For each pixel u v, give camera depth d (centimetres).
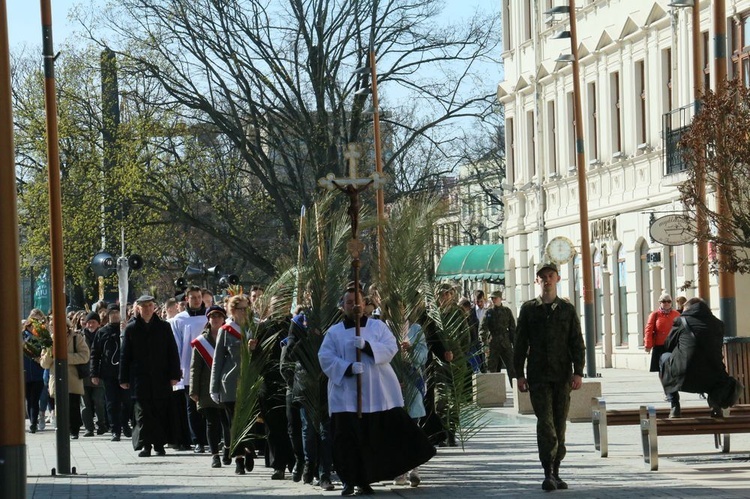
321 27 10475
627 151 8000
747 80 6303
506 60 10250
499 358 5944
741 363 3419
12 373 1888
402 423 2825
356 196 2895
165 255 12162
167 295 15025
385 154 10969
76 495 2948
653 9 7488
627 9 7956
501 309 5891
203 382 3650
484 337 5881
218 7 10362
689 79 7044
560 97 9150
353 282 2853
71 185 10956
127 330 4091
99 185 10850
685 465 3131
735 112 3288
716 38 3719
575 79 6075
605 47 8269
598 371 7806
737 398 3091
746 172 3291
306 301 3098
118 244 11162
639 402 5153
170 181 10994
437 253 3312
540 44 9512
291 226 10950
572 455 3491
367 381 2808
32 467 3772
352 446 2802
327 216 3203
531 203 9788
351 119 10606
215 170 11138
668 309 5253
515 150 10119
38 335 5131
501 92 10344
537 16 9519
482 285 12512
